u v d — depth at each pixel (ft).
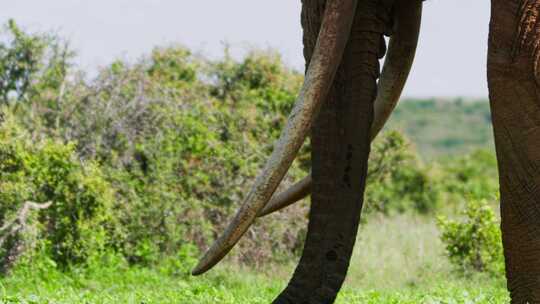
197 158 84.02
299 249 84.17
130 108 83.15
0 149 74.90
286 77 93.20
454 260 79.71
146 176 81.05
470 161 174.50
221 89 92.99
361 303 52.31
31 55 87.66
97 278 72.79
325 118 33.45
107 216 76.28
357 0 33.53
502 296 57.52
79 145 82.43
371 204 96.07
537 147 32.89
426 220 118.73
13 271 70.44
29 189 74.59
